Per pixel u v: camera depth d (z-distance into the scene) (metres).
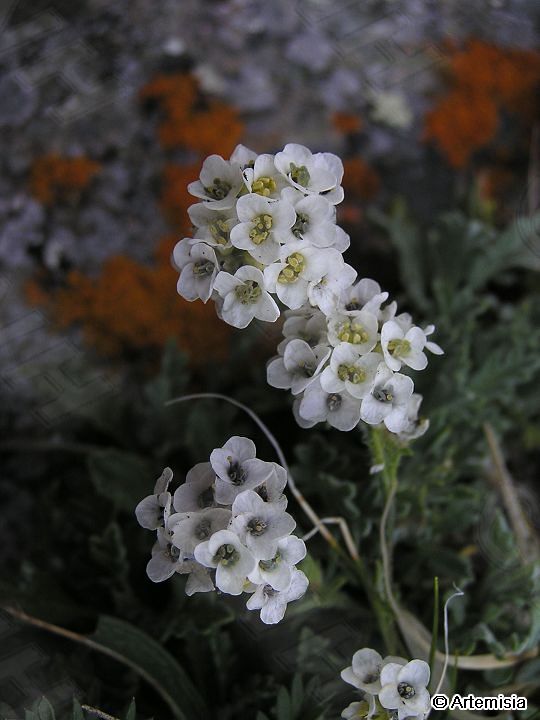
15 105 0.21
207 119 0.21
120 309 0.19
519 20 0.24
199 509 0.11
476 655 0.15
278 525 0.10
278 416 0.18
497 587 0.16
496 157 0.22
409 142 0.22
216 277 0.11
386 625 0.15
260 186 0.11
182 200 0.20
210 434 0.17
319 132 0.21
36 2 0.22
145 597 0.16
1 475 0.19
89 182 0.20
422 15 0.23
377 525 0.15
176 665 0.14
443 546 0.18
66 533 0.17
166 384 0.18
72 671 0.15
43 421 0.19
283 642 0.16
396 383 0.11
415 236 0.20
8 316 0.19
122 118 0.21
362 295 0.12
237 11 0.22
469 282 0.20
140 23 0.22
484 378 0.18
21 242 0.20
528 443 0.19
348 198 0.21
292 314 0.12
